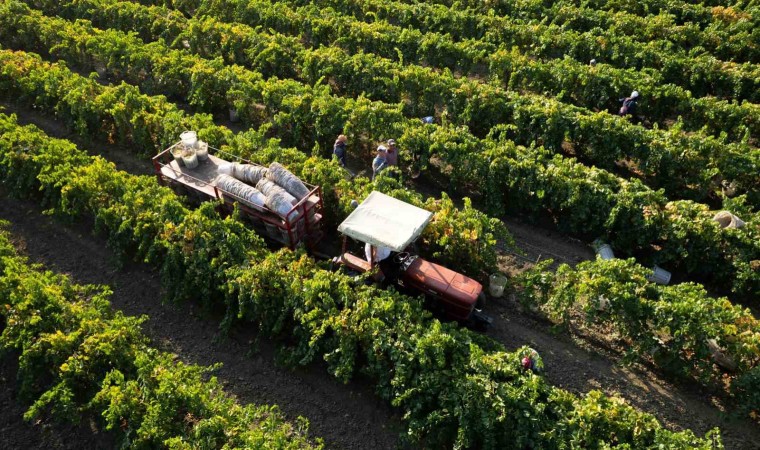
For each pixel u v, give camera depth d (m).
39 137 17.81
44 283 13.52
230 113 22.17
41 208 17.89
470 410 10.83
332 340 12.52
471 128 21.67
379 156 17.47
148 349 12.39
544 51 25.39
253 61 24.91
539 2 28.61
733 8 27.98
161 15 27.33
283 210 14.33
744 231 15.14
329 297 12.67
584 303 13.48
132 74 24.11
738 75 21.94
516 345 13.93
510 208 18.16
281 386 13.02
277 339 13.91
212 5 28.77
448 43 24.23
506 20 26.66
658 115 21.67
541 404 10.70
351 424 12.26
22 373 12.46
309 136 20.52
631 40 25.09
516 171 17.02
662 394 12.86
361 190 16.06
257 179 15.59
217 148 17.88
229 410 11.07
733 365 12.70
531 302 14.27
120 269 15.86
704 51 24.81
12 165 17.28
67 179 15.99
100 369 11.91
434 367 11.56
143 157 19.77
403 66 23.81
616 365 13.52
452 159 17.89
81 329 12.29
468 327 14.13
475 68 26.33
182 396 10.79
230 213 15.88
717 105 20.34
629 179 19.31
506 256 16.66
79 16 28.48
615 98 22.22
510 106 20.20
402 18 28.20
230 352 13.75
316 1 30.03
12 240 16.73
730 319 12.39
